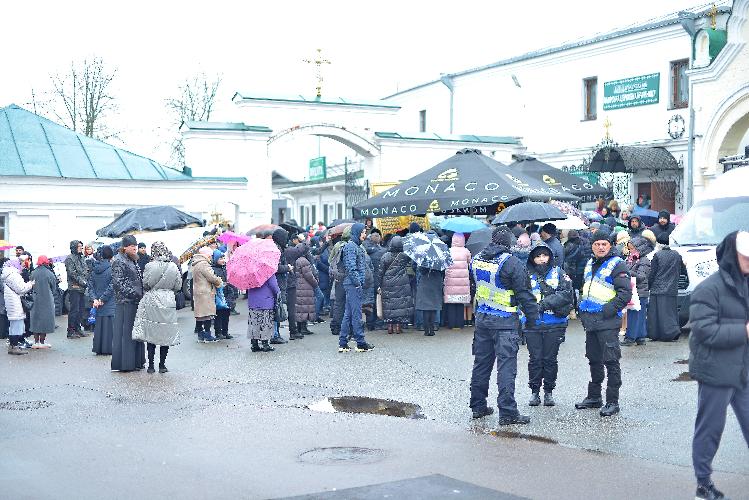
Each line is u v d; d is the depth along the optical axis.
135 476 7.78
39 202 26.94
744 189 17.05
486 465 8.02
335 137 30.47
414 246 16.91
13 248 20.08
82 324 19.23
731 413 9.86
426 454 8.45
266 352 15.48
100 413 10.55
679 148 27.38
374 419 10.05
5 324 18.28
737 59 25.12
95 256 19.64
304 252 17.50
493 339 9.95
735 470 7.76
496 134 35.84
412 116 42.44
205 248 16.89
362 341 15.30
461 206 18.38
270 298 15.52
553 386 10.66
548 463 8.05
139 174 28.14
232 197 28.84
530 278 10.38
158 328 13.31
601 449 8.55
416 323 18.34
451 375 12.77
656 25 27.77
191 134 28.53
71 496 7.21
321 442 8.98
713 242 16.53
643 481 7.45
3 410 10.80
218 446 8.85
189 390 12.02
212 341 16.97
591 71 30.75
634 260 15.45
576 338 16.22
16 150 27.58
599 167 28.05
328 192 47.28
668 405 10.45
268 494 7.20
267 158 29.27
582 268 18.62
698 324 6.82
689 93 26.53
